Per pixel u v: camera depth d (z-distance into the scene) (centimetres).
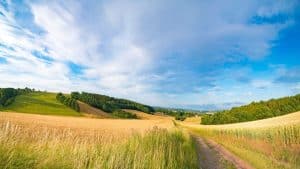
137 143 962
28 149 531
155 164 805
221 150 2405
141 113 16788
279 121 5534
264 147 2745
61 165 554
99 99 15412
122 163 721
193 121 17288
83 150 686
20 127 662
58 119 5616
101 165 648
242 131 4219
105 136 1070
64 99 12106
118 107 16200
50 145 629
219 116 13450
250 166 1599
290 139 2867
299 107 10531
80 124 4462
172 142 1323
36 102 11388
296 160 1825
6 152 467
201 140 3512
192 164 1109
